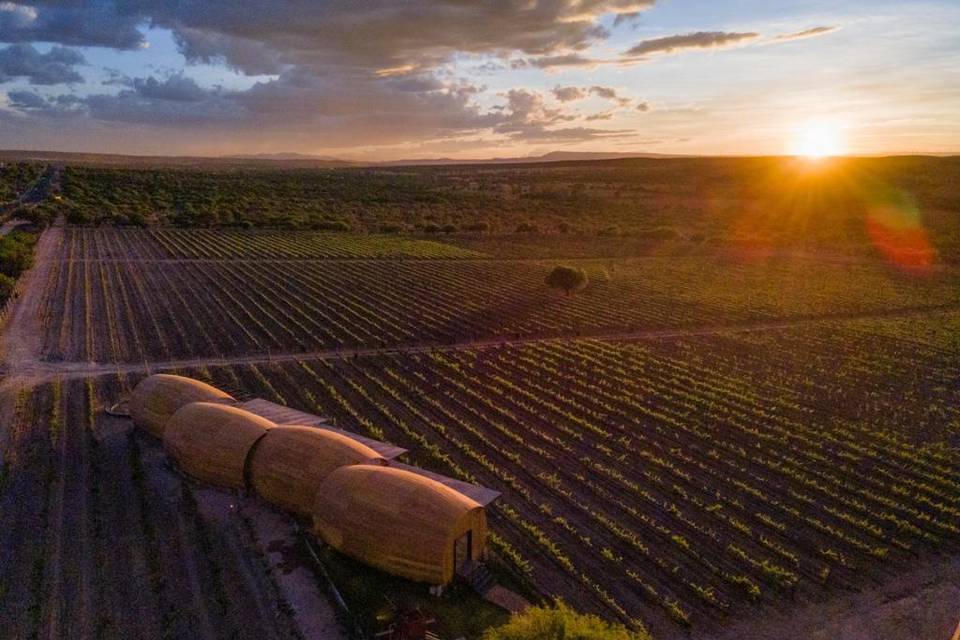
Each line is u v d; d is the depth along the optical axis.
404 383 48.53
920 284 92.75
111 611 23.19
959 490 34.56
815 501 33.44
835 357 58.69
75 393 43.38
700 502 32.34
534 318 70.50
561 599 24.97
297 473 28.66
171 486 31.84
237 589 24.52
